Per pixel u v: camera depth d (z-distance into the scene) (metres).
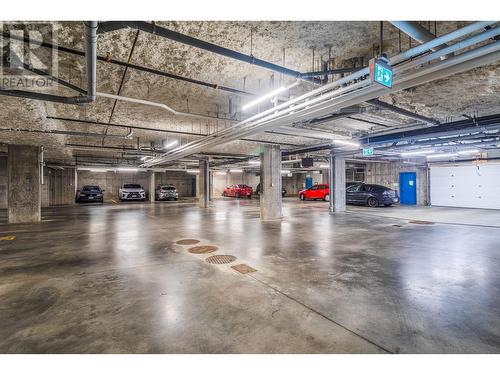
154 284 3.50
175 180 25.05
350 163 18.69
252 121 5.47
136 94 4.94
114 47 3.26
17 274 3.90
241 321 2.54
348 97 3.69
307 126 6.84
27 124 6.21
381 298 3.05
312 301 2.98
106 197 21.75
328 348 2.13
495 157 12.80
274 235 6.93
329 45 3.31
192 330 2.38
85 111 5.85
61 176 18.25
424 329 2.39
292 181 28.78
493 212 11.71
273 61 3.71
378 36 3.11
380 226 8.27
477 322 2.51
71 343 2.20
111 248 5.53
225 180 27.16
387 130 7.94
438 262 4.45
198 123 7.09
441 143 8.96
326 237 6.62
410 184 16.30
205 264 4.39
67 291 3.27
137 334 2.32
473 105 5.63
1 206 14.44
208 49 2.82
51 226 8.43
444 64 2.80
